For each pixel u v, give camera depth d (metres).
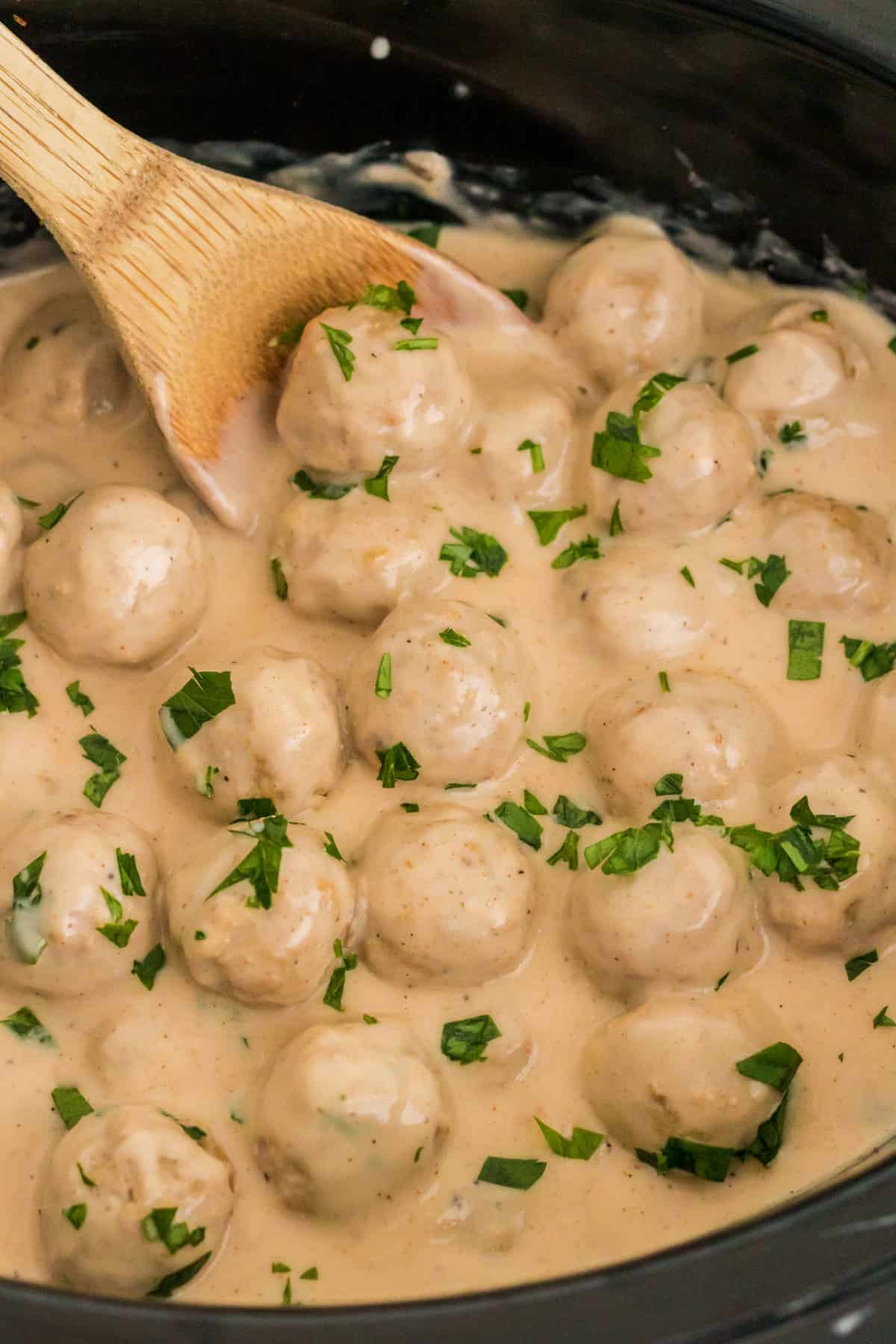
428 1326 0.38
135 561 0.47
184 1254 0.43
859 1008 0.46
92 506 0.48
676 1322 0.38
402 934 0.45
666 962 0.45
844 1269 0.38
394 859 0.46
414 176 0.55
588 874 0.46
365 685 0.47
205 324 0.49
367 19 0.51
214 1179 0.43
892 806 0.47
